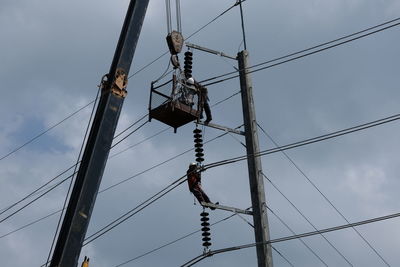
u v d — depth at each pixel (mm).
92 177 12367
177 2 16891
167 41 16594
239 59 17312
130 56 13719
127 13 14219
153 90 16719
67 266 11633
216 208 15914
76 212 12008
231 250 15125
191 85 16562
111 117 13016
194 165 16703
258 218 15047
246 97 16578
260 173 15578
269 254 14641
